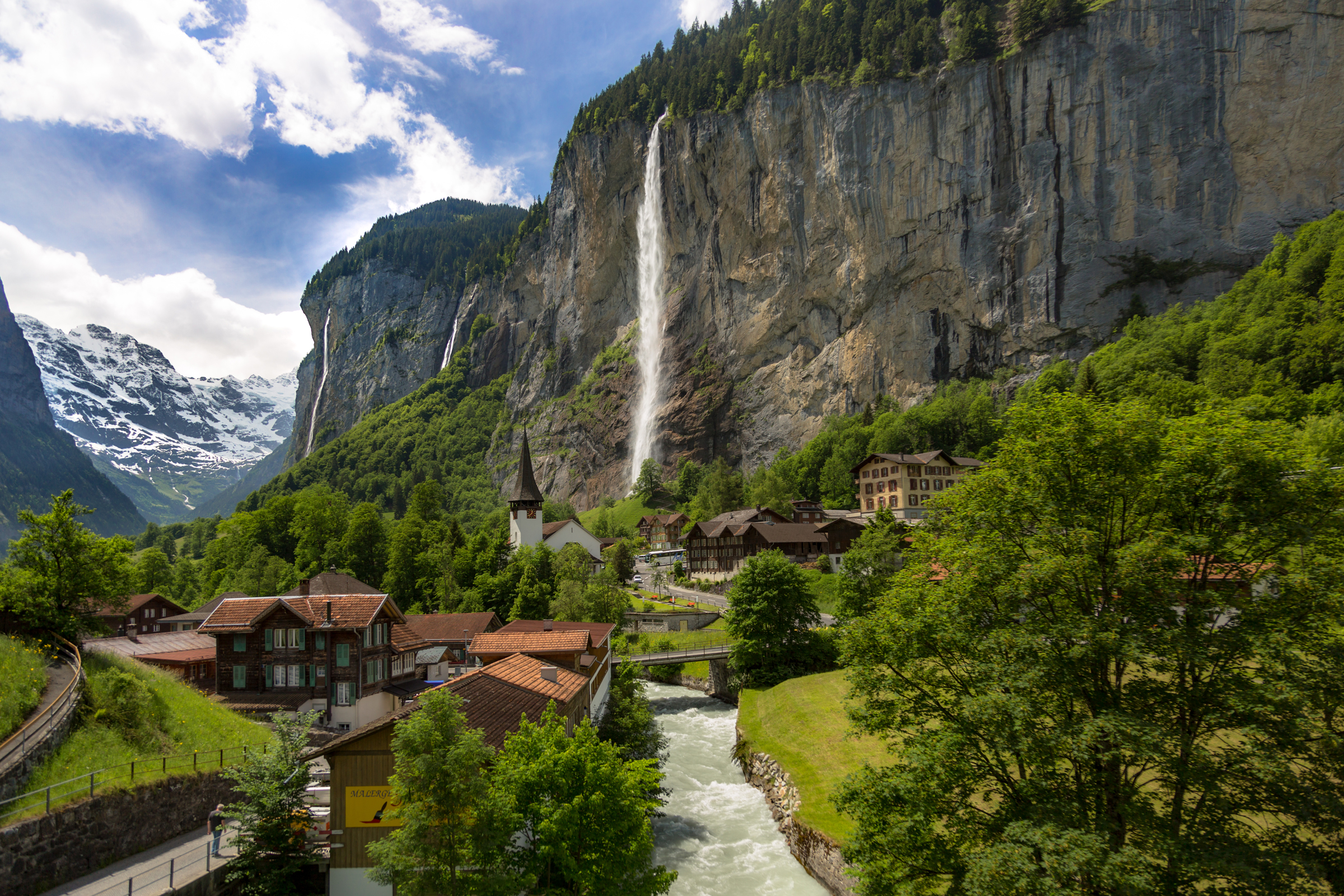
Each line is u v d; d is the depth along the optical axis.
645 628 84.38
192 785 30.48
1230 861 15.09
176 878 24.06
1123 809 17.05
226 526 148.75
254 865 24.34
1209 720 17.53
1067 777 19.33
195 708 38.78
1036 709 18.52
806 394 174.25
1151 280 133.50
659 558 142.75
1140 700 18.36
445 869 19.91
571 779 22.16
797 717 49.31
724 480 158.75
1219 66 127.38
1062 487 20.03
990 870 16.95
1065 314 137.12
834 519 117.88
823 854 31.47
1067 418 20.08
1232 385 101.00
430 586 103.19
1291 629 16.88
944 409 139.75
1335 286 103.00
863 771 22.14
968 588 20.91
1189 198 129.38
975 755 20.31
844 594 64.88
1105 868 15.24
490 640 44.19
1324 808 15.16
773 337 183.00
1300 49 122.25
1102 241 134.62
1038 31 139.00
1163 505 18.91
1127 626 17.84
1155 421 19.89
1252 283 119.56
